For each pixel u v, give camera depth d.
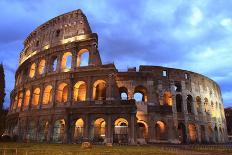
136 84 68.75
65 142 59.19
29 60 81.38
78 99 68.88
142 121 65.94
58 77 68.75
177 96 77.88
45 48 78.56
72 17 76.50
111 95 61.59
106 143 54.62
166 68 76.81
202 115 80.81
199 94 82.62
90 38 69.06
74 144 52.84
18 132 73.50
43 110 68.19
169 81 75.56
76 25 74.62
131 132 56.97
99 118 60.19
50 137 63.97
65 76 67.56
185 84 78.38
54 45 76.25
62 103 65.62
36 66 77.25
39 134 67.06
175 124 71.25
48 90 72.44
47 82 70.94
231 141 101.88
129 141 56.47
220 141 87.31
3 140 64.00
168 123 66.31
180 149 45.62
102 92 69.19
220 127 90.69
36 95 75.00
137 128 63.47
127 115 58.72
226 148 50.81
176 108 74.31
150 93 68.25
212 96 89.94
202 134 79.56
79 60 71.06
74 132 61.03
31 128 70.31
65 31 75.94
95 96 66.44
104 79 64.12
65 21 77.31
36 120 68.94
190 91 79.12
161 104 71.56
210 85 90.69
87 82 64.94
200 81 85.25
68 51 71.06
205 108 85.56
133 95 67.44
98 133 65.25
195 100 80.00
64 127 63.56
